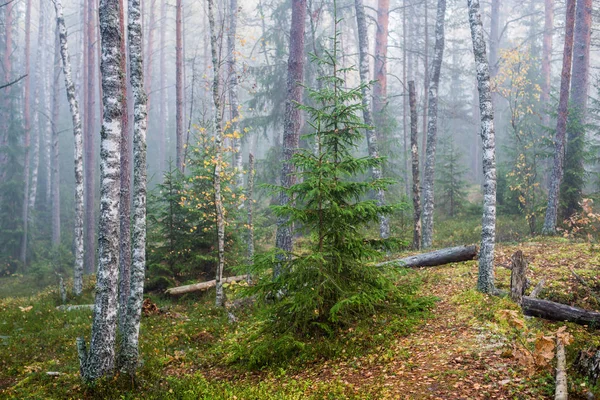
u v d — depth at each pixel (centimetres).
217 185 1321
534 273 1134
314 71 2466
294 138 1353
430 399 560
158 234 1576
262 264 796
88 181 2498
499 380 589
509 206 2250
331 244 836
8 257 2595
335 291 795
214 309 1252
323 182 785
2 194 2781
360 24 1872
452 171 2555
